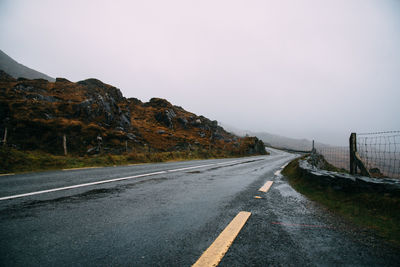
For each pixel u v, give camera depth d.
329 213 3.07
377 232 2.33
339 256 1.76
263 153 51.84
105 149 19.62
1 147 7.70
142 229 2.27
